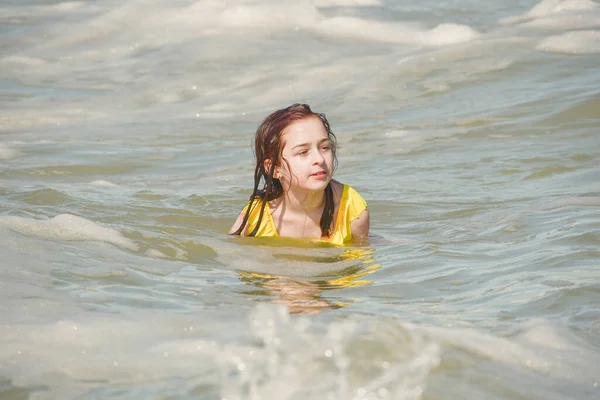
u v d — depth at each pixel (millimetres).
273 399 4773
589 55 19828
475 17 23891
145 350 5723
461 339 5758
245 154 15445
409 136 15727
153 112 18703
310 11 24484
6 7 27500
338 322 6223
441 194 12188
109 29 24641
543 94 17406
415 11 24641
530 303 6898
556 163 13281
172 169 14531
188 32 23812
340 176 13523
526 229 9758
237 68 21312
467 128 15883
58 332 6129
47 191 11758
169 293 7332
